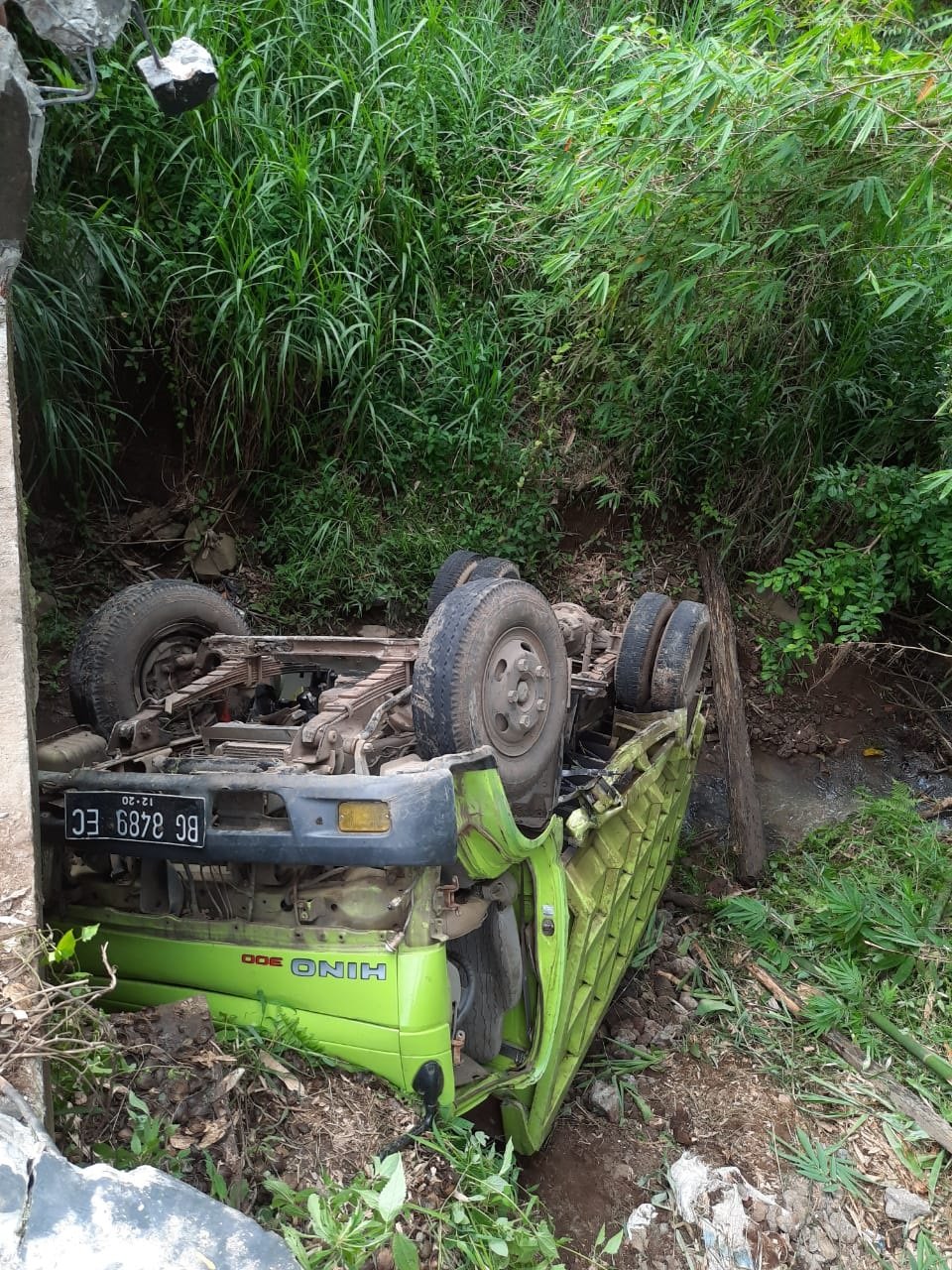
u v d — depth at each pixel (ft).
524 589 10.82
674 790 15.15
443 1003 8.67
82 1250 5.11
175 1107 7.76
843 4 14.38
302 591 20.30
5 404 9.84
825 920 16.08
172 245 19.54
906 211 16.11
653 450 22.86
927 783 20.70
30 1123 5.77
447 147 23.27
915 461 20.80
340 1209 7.45
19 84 10.51
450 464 21.85
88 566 19.35
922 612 22.81
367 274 21.16
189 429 20.72
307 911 9.02
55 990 6.42
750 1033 14.02
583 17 27.20
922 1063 13.73
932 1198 11.73
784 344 20.97
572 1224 10.48
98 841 8.98
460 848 9.16
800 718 21.61
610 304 20.34
